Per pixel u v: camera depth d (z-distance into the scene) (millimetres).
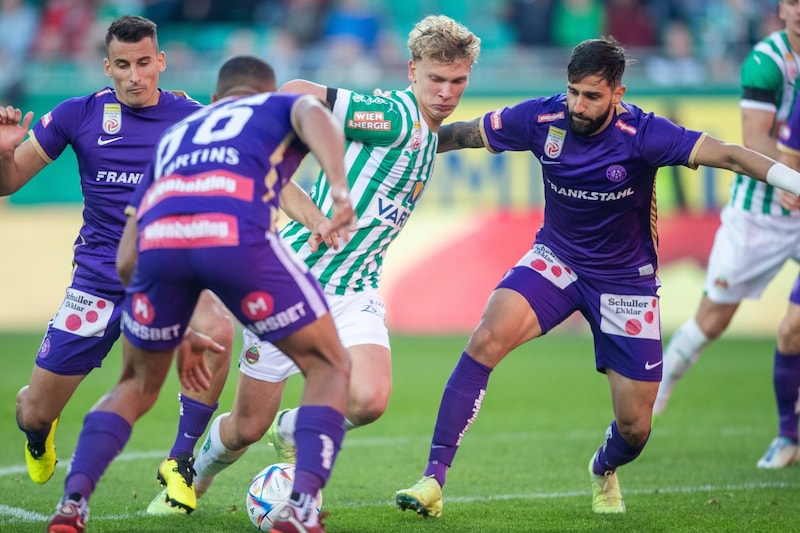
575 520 19766
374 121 19094
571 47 59031
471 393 19844
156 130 20016
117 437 15398
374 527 19000
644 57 56594
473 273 50281
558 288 20281
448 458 19797
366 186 19531
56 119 19969
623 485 23641
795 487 23344
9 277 50844
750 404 35281
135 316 15383
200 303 19656
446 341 47625
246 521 19234
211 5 63781
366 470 25094
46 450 21109
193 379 16359
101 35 59906
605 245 19984
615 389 20141
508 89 51688
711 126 50406
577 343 49688
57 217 51219
